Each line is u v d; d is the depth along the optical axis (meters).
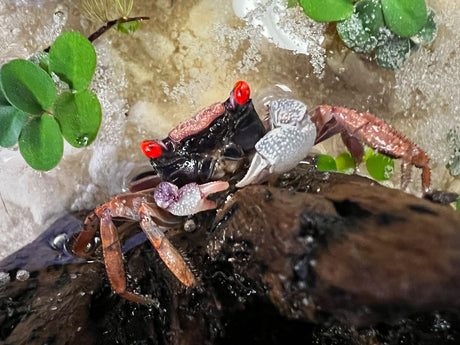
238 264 0.06
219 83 0.10
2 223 0.10
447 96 0.09
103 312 0.08
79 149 0.10
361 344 0.06
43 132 0.08
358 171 0.09
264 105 0.10
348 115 0.08
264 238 0.06
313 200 0.06
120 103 0.10
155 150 0.08
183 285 0.07
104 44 0.10
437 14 0.09
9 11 0.09
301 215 0.06
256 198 0.06
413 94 0.10
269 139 0.07
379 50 0.09
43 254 0.09
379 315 0.06
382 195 0.06
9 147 0.08
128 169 0.10
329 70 0.10
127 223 0.09
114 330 0.07
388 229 0.06
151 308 0.07
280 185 0.07
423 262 0.05
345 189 0.06
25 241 0.10
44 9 0.10
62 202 0.10
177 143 0.08
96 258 0.09
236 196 0.07
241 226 0.06
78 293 0.08
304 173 0.07
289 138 0.07
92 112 0.09
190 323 0.07
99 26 0.10
